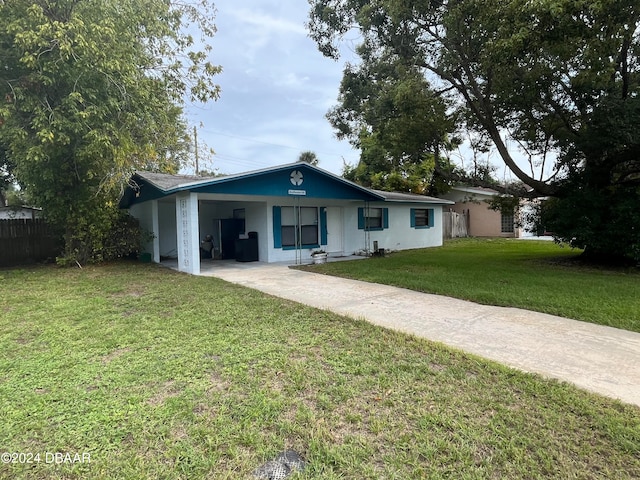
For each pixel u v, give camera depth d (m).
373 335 4.38
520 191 11.36
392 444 2.33
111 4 8.28
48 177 9.35
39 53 7.29
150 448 2.29
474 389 3.05
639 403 2.83
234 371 3.35
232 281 8.14
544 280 7.73
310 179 11.01
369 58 11.47
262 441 2.35
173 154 17.83
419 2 8.27
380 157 23.62
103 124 8.12
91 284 7.71
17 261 11.80
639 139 8.05
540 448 2.29
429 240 17.20
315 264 10.99
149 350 3.89
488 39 7.66
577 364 3.57
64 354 3.79
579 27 6.39
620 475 2.06
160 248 13.47
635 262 9.84
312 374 3.29
